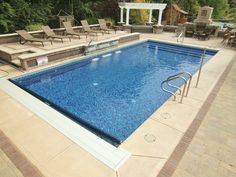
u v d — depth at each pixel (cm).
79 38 1114
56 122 402
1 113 427
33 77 697
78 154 321
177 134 379
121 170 294
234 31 1247
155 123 412
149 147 343
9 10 1195
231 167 304
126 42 1239
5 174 279
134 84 695
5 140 346
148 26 1638
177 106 485
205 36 1369
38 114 428
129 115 505
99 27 1392
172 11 2331
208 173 291
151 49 1228
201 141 360
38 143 342
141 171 293
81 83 687
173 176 285
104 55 1016
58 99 571
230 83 639
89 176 282
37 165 297
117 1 1952
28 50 809
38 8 1410
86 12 1778
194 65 934
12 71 686
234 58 941
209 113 457
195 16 2586
